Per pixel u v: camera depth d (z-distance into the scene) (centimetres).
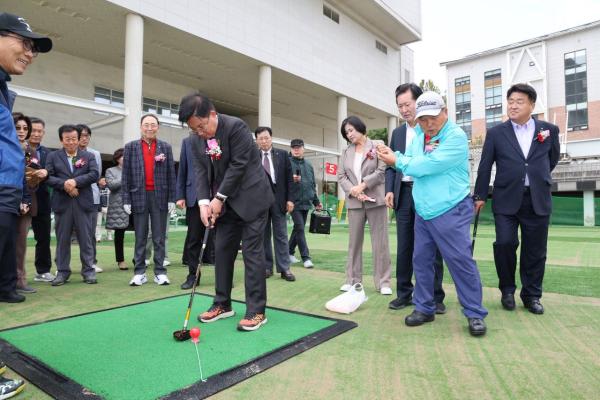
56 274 425
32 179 348
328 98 2006
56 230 397
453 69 3169
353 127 371
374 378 179
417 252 269
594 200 1548
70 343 222
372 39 2152
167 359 198
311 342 223
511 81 2903
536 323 265
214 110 248
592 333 243
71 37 1285
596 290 374
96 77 1500
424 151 259
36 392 167
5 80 185
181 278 432
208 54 1426
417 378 179
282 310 296
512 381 175
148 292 360
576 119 2684
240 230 276
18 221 353
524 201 294
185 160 405
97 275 448
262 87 1533
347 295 304
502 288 308
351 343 226
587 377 179
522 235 299
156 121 399
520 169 293
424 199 253
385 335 241
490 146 311
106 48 1374
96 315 280
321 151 1880
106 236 912
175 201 414
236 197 257
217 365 191
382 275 369
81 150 414
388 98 2284
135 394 162
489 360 200
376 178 353
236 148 254
